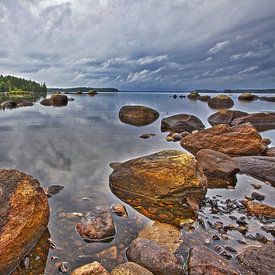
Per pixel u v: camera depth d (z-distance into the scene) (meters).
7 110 32.03
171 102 56.44
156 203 6.36
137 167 7.30
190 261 3.89
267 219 5.54
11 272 3.83
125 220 5.43
